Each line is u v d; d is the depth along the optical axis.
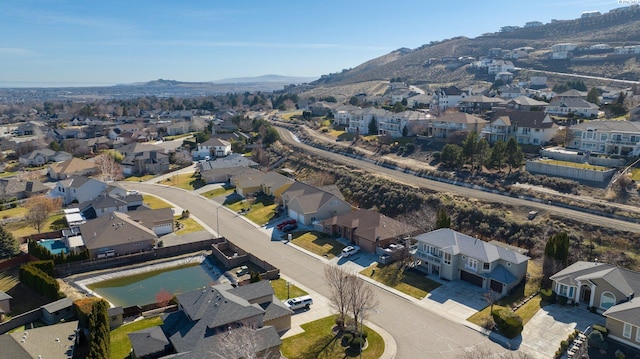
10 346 37.41
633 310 38.84
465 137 103.56
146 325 45.59
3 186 95.50
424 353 39.94
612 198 68.19
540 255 58.31
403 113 121.75
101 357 36.81
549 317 44.62
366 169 98.62
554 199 70.81
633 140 82.88
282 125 167.00
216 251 64.31
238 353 35.38
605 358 37.25
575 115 115.62
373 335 43.00
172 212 77.12
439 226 62.75
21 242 68.56
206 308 41.97
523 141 99.88
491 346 40.41
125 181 111.31
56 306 46.94
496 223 66.69
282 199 85.50
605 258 54.56
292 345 41.47
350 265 60.06
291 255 64.38
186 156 128.62
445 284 53.34
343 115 149.88
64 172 110.12
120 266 61.56
